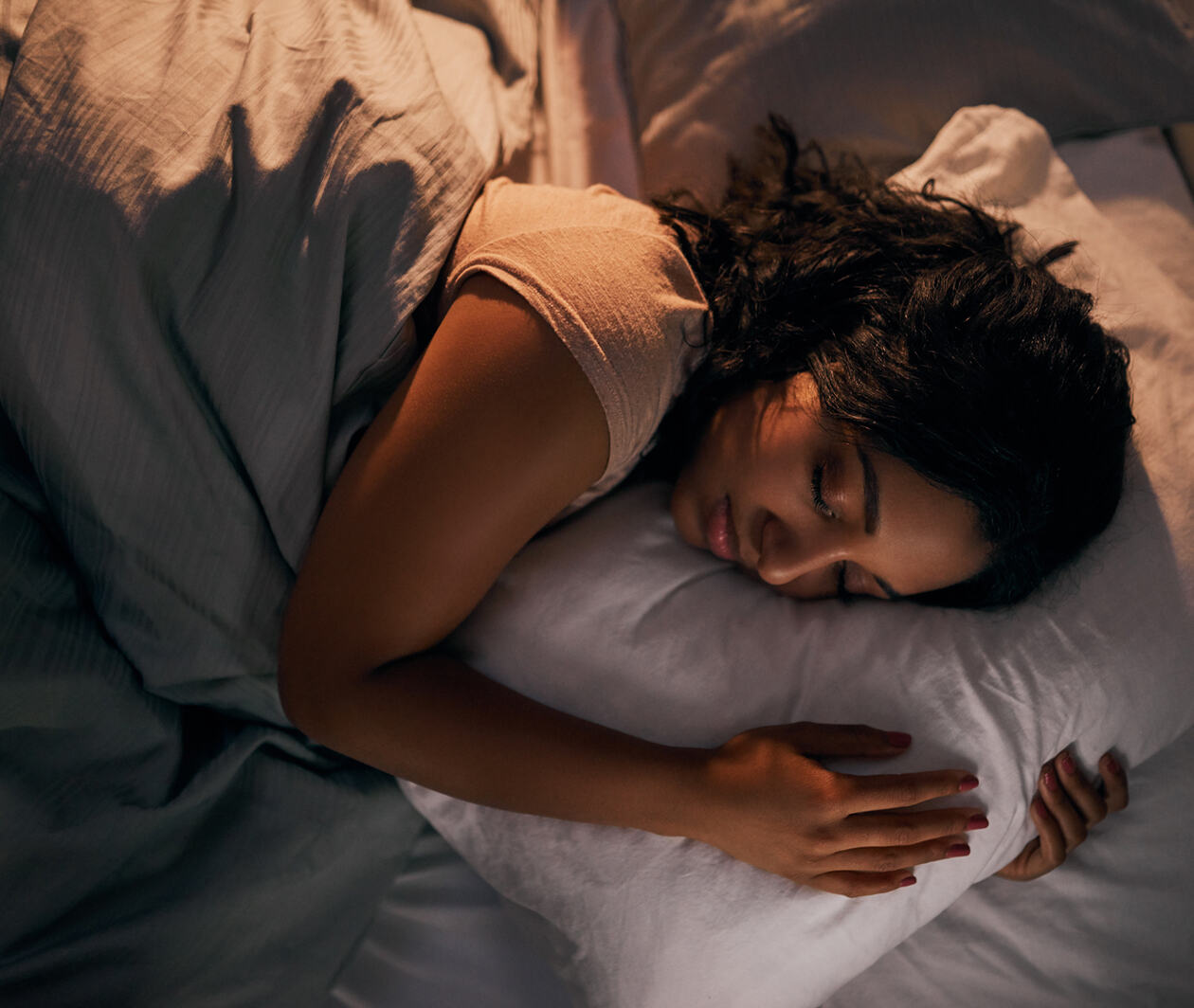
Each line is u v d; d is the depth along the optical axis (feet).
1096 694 2.39
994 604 2.40
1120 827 2.69
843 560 2.29
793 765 2.15
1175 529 2.52
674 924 2.28
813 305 2.33
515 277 2.06
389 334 2.17
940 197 2.75
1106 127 3.46
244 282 2.16
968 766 2.27
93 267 2.04
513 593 2.49
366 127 2.19
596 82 3.26
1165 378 2.73
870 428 2.12
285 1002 2.54
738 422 2.33
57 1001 2.21
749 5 3.32
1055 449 2.14
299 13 2.37
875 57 3.27
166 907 2.34
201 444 2.23
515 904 2.57
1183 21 3.38
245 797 2.53
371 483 2.08
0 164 2.03
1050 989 2.51
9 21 2.20
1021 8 3.27
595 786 2.20
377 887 2.74
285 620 2.21
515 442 2.04
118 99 2.09
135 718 2.35
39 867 2.23
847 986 2.57
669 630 2.42
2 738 2.20
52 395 2.10
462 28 3.04
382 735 2.20
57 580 2.26
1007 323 2.17
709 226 2.59
